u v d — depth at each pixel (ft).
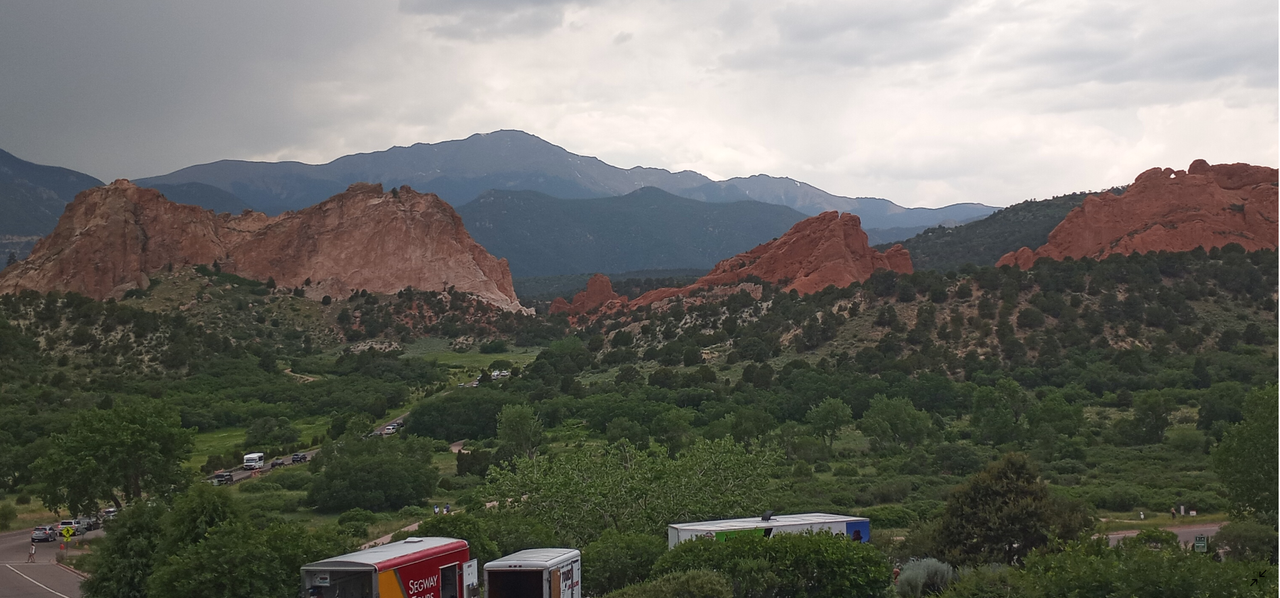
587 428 459.32
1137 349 547.49
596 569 171.53
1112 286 646.33
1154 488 306.35
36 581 224.74
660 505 216.54
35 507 349.20
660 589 140.36
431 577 136.36
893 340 601.21
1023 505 171.32
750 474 236.63
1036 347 580.71
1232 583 117.29
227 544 155.43
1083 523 175.52
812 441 390.42
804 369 552.41
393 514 312.71
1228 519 256.93
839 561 150.20
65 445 288.51
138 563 175.83
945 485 319.47
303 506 327.26
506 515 213.66
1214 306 627.87
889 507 283.59
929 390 489.67
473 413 487.20
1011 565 162.30
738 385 524.52
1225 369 505.66
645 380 579.89
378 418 545.03
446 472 390.42
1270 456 208.54
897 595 156.76
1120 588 120.06
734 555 153.28
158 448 291.17
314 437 469.57
